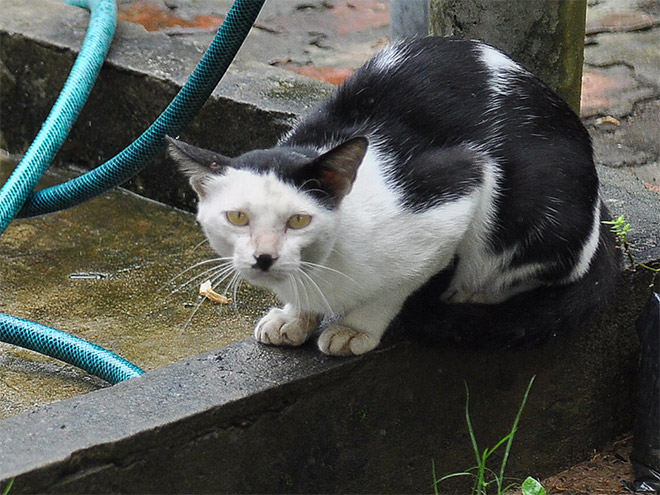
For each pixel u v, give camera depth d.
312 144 3.70
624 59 7.48
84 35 6.01
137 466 3.19
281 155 3.34
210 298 4.91
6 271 5.14
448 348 3.78
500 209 3.65
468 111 3.72
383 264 3.44
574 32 4.56
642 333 4.10
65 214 5.65
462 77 3.78
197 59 5.78
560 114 3.86
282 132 5.16
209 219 3.31
